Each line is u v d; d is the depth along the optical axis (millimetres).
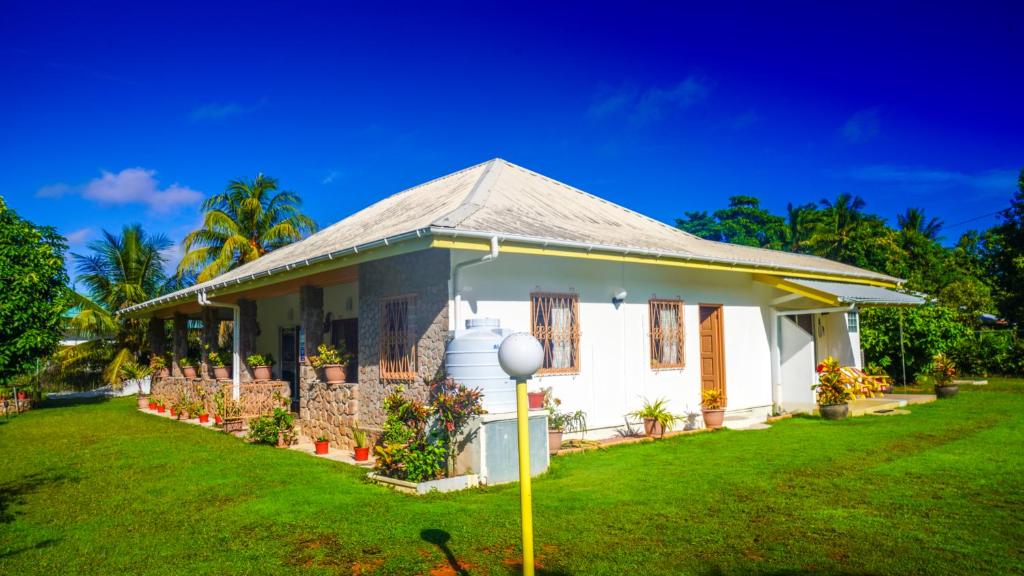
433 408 8641
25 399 21625
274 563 5629
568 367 11305
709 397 12938
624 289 12422
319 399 12586
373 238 9680
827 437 11484
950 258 36469
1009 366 24938
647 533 6121
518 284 10703
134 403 24250
